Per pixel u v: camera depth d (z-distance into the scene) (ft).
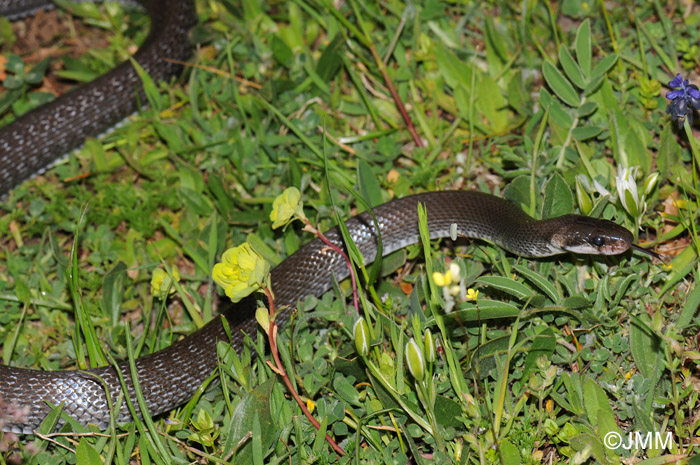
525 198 2.35
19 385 2.23
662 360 2.07
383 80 2.59
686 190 2.31
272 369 2.14
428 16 2.62
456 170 2.47
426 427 2.07
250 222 2.40
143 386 2.23
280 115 2.48
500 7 2.64
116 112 2.66
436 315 2.08
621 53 2.49
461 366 2.14
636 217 2.20
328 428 2.13
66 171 2.56
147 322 2.25
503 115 2.50
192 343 2.25
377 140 2.52
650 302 2.19
